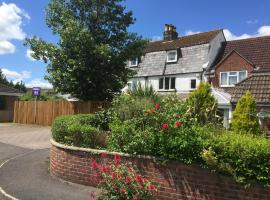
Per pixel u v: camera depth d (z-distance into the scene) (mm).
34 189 9203
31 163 12414
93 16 22922
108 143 9469
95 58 22219
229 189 7367
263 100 16812
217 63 32156
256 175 7074
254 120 13750
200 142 7691
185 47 34281
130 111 11336
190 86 33094
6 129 23656
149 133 8539
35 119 26828
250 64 29438
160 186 8164
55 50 22312
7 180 10125
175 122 8312
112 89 23312
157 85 35344
